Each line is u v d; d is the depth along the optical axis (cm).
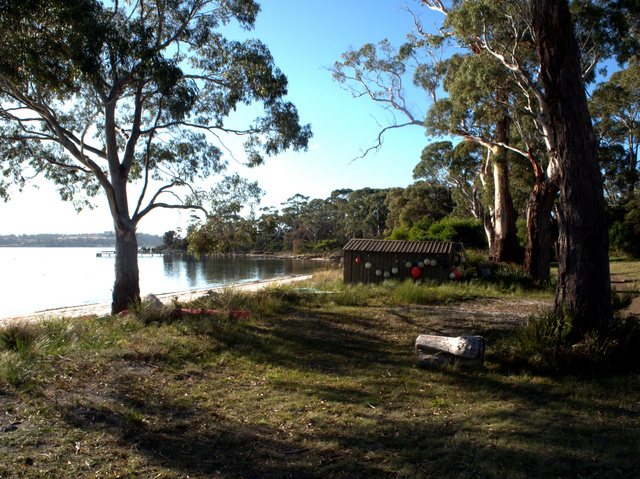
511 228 2380
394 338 830
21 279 3731
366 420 424
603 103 2783
